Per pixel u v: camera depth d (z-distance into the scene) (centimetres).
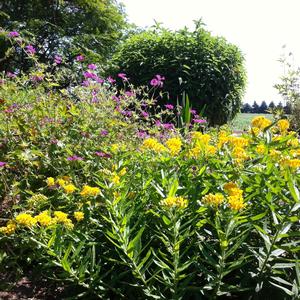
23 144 334
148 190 248
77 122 381
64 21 1623
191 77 680
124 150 330
